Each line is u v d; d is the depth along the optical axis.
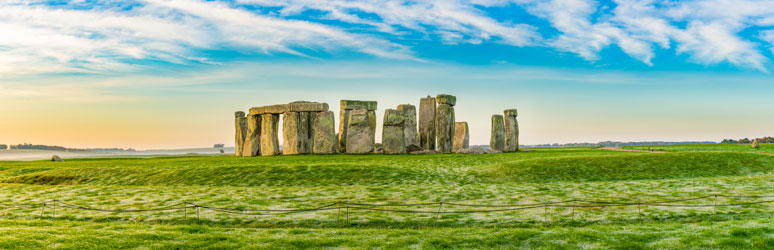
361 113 73.44
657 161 44.69
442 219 22.41
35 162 65.56
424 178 39.22
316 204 26.45
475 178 39.44
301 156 67.00
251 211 24.69
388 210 24.36
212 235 18.31
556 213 23.12
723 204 24.06
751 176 37.12
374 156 62.88
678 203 24.80
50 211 25.31
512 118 77.69
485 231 19.02
